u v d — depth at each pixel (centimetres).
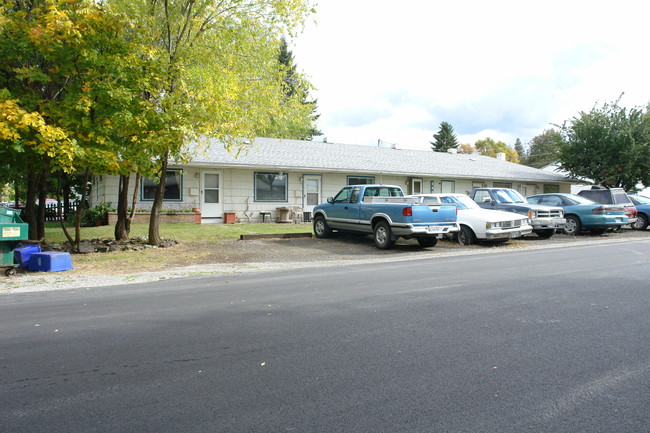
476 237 1388
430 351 416
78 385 347
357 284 742
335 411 303
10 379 358
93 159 1017
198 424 286
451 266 937
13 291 726
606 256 1057
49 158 1108
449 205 1306
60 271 935
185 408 308
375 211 1326
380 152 2775
